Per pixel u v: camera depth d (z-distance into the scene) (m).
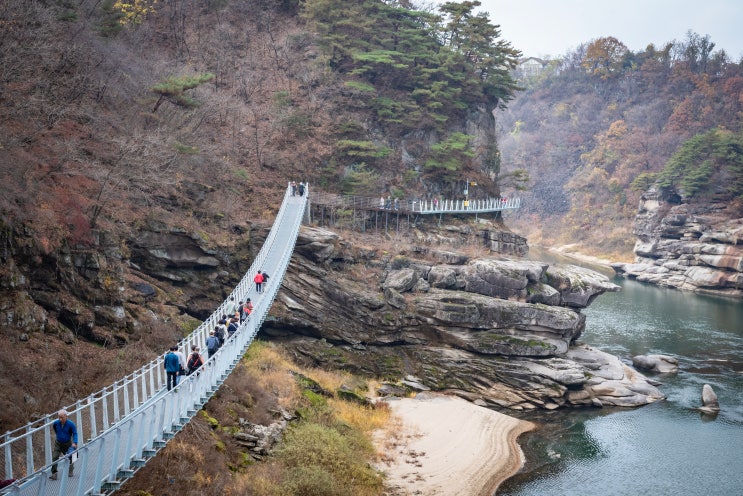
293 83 68.25
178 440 26.20
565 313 50.91
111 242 34.41
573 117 172.62
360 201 60.22
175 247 43.88
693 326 71.69
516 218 155.12
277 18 76.81
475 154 73.25
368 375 48.50
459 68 74.50
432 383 48.25
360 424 38.44
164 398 21.59
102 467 18.62
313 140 63.84
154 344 33.50
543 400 47.12
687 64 175.50
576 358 52.28
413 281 52.31
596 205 145.88
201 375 24.67
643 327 70.75
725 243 100.06
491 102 78.56
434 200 66.69
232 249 47.44
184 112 52.88
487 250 63.59
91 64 46.56
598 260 126.19
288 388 37.59
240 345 30.31
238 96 64.50
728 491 34.78
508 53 77.00
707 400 47.41
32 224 30.36
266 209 54.25
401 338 50.41
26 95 38.94
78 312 30.78
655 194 116.75
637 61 184.00
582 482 35.31
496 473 35.53
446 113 72.25
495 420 43.06
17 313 27.16
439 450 37.19
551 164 162.25
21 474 19.61
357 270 52.75
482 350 49.50
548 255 133.38
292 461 29.81
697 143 115.81
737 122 147.88
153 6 70.25
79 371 27.11
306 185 55.50
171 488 23.62
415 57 71.94
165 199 45.28
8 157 31.03
